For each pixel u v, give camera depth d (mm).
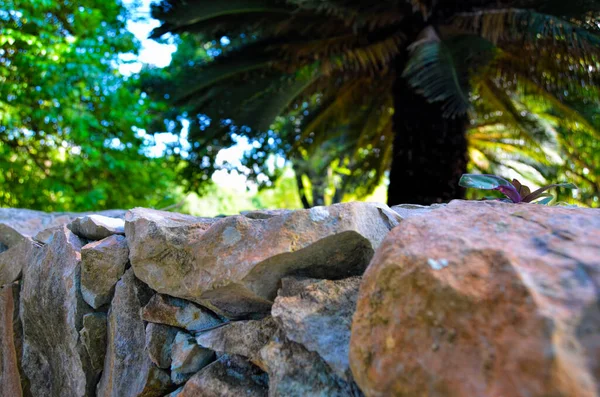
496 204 936
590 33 2805
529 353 507
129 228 1278
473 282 613
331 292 907
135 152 4965
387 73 4316
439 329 602
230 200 11984
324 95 4961
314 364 864
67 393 1331
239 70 4148
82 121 3947
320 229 951
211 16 3787
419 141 3697
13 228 2186
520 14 3020
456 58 3145
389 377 620
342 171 8141
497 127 6004
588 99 4047
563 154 5625
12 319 1603
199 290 1041
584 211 830
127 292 1268
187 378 1138
